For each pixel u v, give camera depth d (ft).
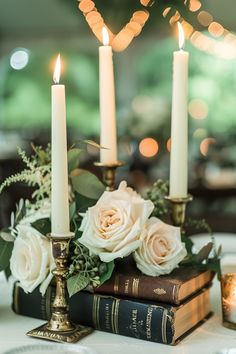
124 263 3.43
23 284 3.42
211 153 12.12
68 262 3.38
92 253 3.28
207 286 3.58
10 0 19.85
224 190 8.53
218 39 11.77
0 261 3.56
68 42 21.76
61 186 3.15
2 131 19.89
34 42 21.81
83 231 3.32
